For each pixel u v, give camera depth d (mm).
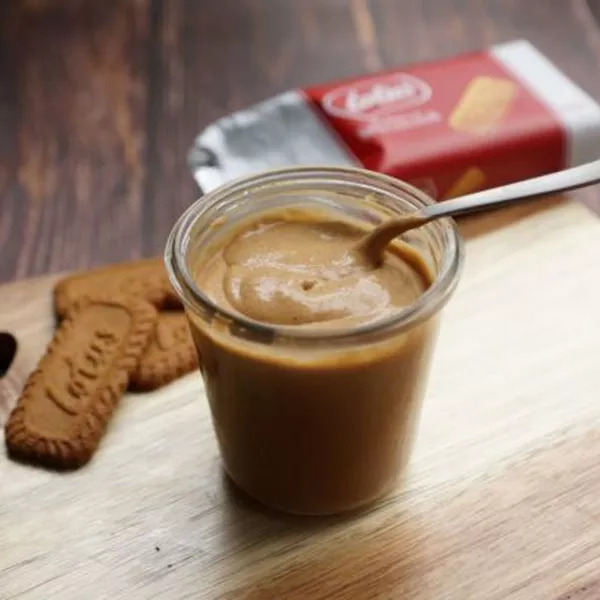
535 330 525
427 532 465
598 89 681
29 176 643
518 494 474
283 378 433
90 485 482
